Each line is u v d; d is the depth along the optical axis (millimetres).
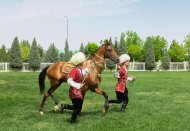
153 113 10445
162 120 9258
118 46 62969
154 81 26359
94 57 10125
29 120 9336
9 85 19859
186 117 9789
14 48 56219
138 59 76812
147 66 62625
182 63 66688
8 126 8547
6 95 15430
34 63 56406
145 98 14625
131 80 10711
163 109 11289
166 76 36344
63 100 13992
